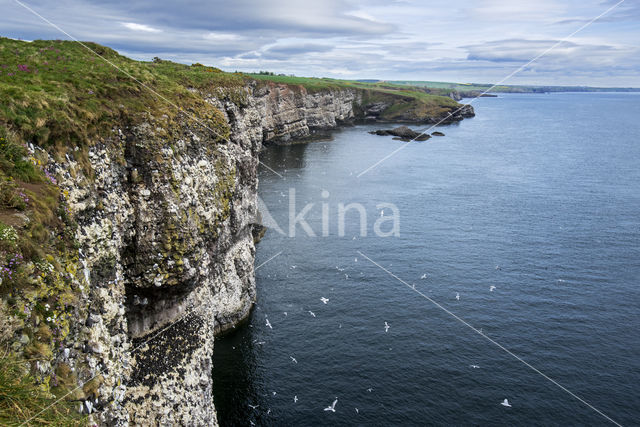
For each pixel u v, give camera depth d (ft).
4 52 110.83
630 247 240.32
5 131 65.46
